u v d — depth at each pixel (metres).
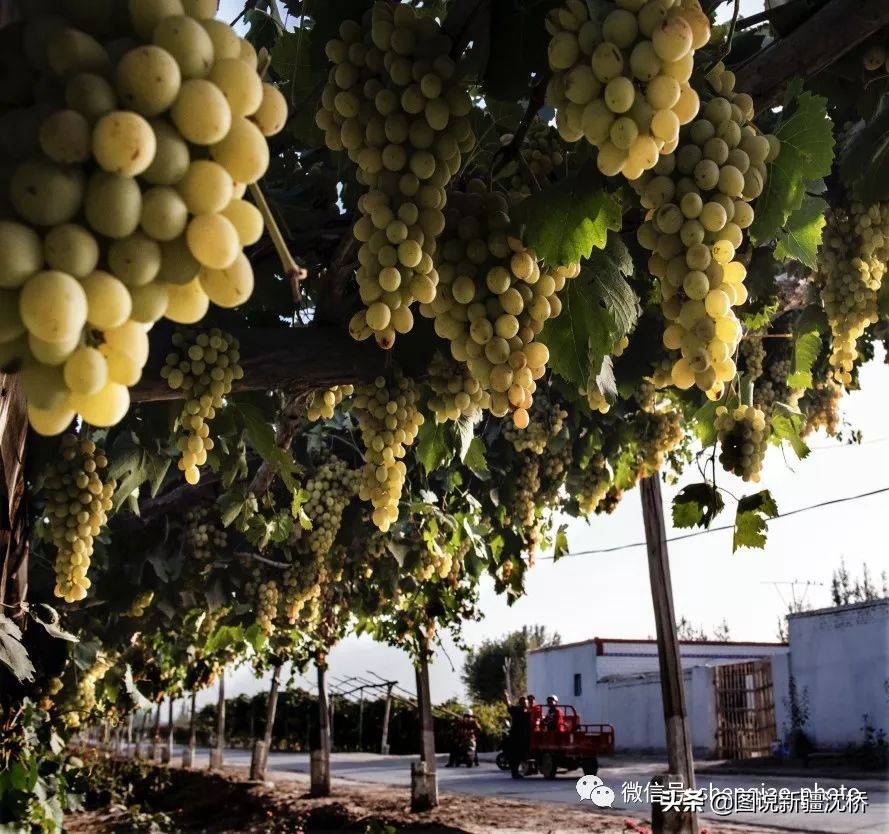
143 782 20.58
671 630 7.37
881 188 3.25
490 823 12.19
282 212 3.79
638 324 4.28
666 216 1.71
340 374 3.32
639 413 6.44
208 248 0.78
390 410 3.03
